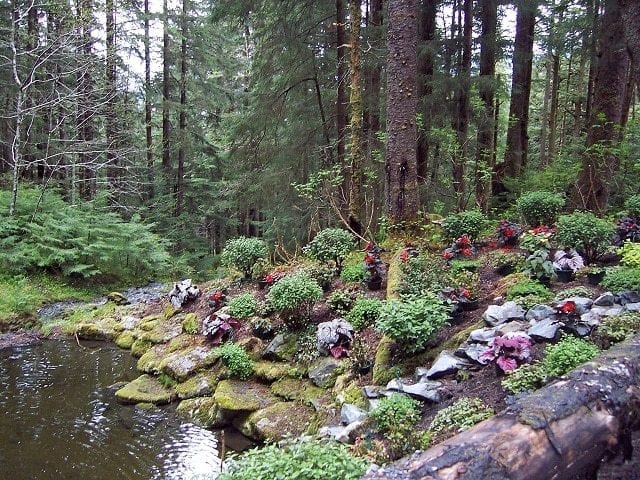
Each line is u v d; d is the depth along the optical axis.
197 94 17.67
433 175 11.18
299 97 12.30
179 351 7.23
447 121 11.27
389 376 4.76
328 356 5.88
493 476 1.73
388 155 8.32
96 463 4.67
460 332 4.93
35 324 9.31
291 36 11.16
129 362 7.61
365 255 7.59
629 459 2.20
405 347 4.84
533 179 10.42
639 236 6.57
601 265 5.97
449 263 6.94
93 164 14.16
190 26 16.33
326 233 7.79
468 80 9.88
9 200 12.03
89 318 9.57
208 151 17.72
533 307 4.76
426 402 4.02
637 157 10.33
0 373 7.02
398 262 6.95
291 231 12.61
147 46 16.02
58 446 4.97
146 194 18.34
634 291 4.64
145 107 17.30
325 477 2.42
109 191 14.66
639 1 5.45
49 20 13.74
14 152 13.40
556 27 10.70
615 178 9.95
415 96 8.16
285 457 2.58
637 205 7.55
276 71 11.78
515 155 11.93
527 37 11.70
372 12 10.63
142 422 5.59
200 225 19.89
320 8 11.46
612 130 8.57
